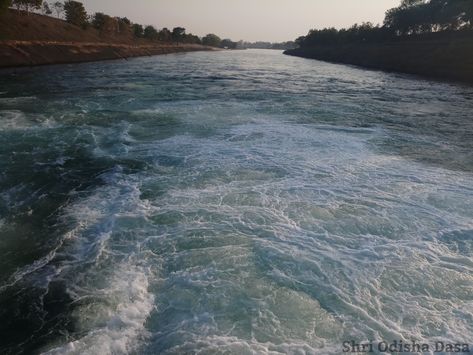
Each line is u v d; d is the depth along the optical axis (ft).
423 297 22.38
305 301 21.86
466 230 29.48
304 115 69.36
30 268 24.29
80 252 25.94
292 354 18.35
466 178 39.96
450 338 19.42
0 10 180.75
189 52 436.35
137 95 88.22
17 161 42.39
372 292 22.70
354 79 148.56
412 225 30.09
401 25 269.85
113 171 40.06
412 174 40.65
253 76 151.33
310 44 431.43
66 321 20.21
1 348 18.72
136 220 29.86
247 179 37.99
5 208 31.83
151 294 22.16
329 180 38.29
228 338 19.22
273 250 26.35
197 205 32.40
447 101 92.53
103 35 294.25
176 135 53.36
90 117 62.75
